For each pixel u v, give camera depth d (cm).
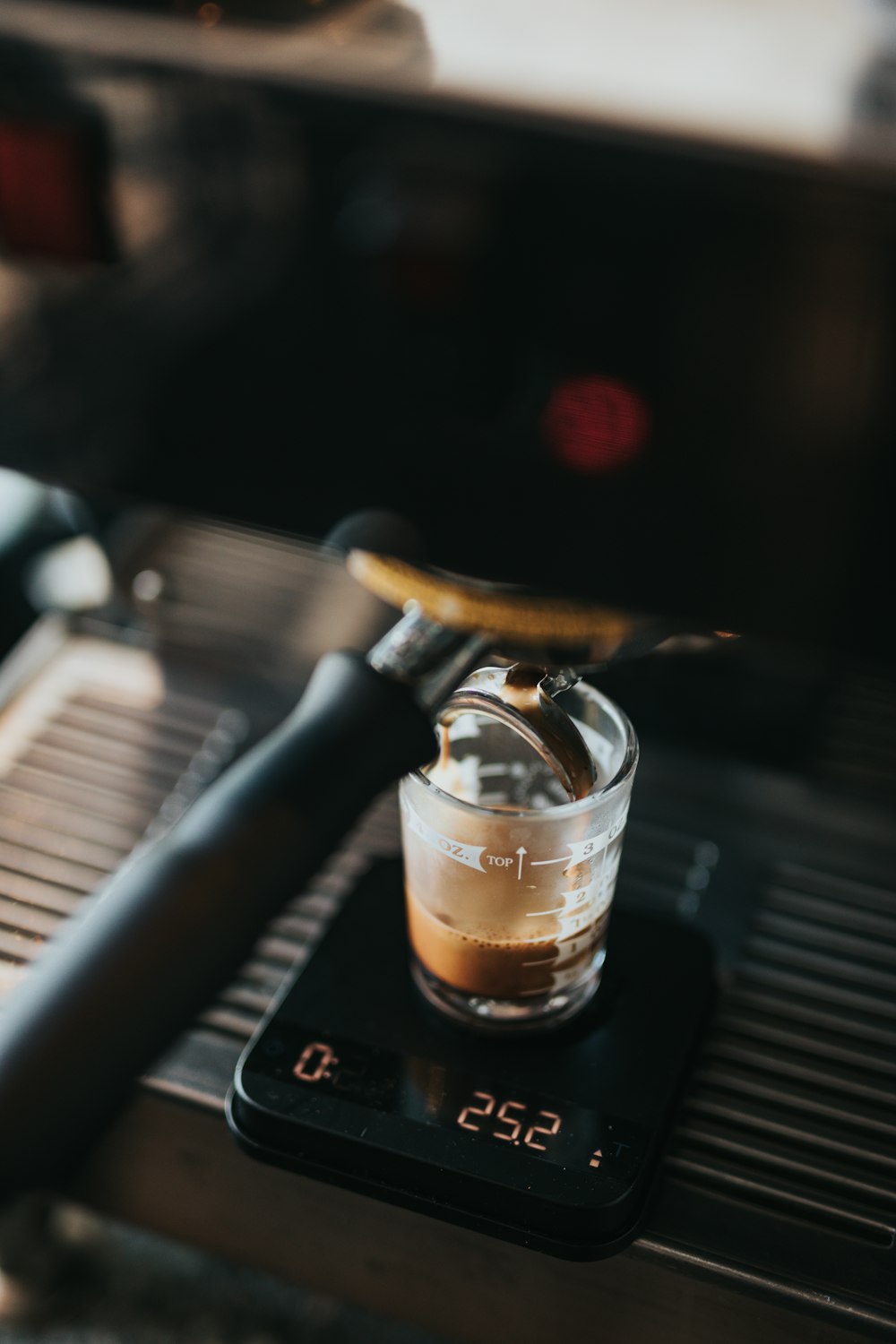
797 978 51
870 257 34
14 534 64
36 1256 56
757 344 35
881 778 58
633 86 35
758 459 36
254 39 36
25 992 41
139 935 40
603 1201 43
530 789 48
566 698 45
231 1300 58
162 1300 58
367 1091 45
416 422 38
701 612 38
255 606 62
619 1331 45
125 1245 59
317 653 61
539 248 35
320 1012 47
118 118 36
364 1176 44
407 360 37
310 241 36
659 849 55
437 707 42
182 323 38
